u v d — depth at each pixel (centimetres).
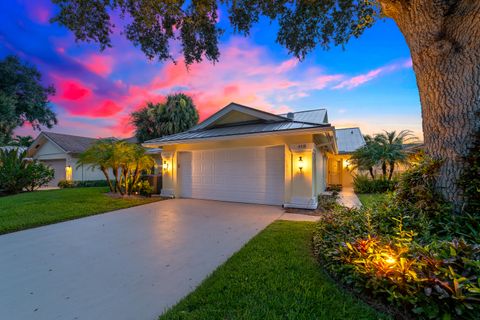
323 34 648
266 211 719
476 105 323
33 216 613
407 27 378
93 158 966
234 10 588
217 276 284
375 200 491
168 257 362
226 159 930
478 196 312
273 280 268
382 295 221
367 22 625
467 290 178
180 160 1047
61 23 539
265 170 850
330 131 677
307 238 430
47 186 1573
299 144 750
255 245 392
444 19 327
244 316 202
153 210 738
